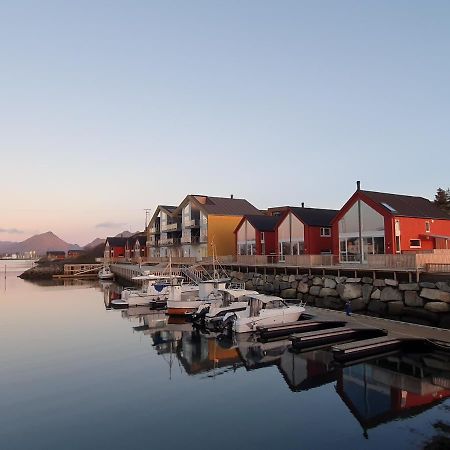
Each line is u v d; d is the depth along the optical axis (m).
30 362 20.30
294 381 16.89
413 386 15.77
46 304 43.31
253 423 13.12
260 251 49.81
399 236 34.09
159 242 83.25
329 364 18.86
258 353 21.34
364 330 22.83
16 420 13.62
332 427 12.69
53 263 125.50
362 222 36.09
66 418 13.72
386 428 12.49
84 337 26.11
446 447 11.28
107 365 19.72
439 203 63.16
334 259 38.00
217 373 18.25
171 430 12.73
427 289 25.22
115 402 15.06
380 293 28.44
